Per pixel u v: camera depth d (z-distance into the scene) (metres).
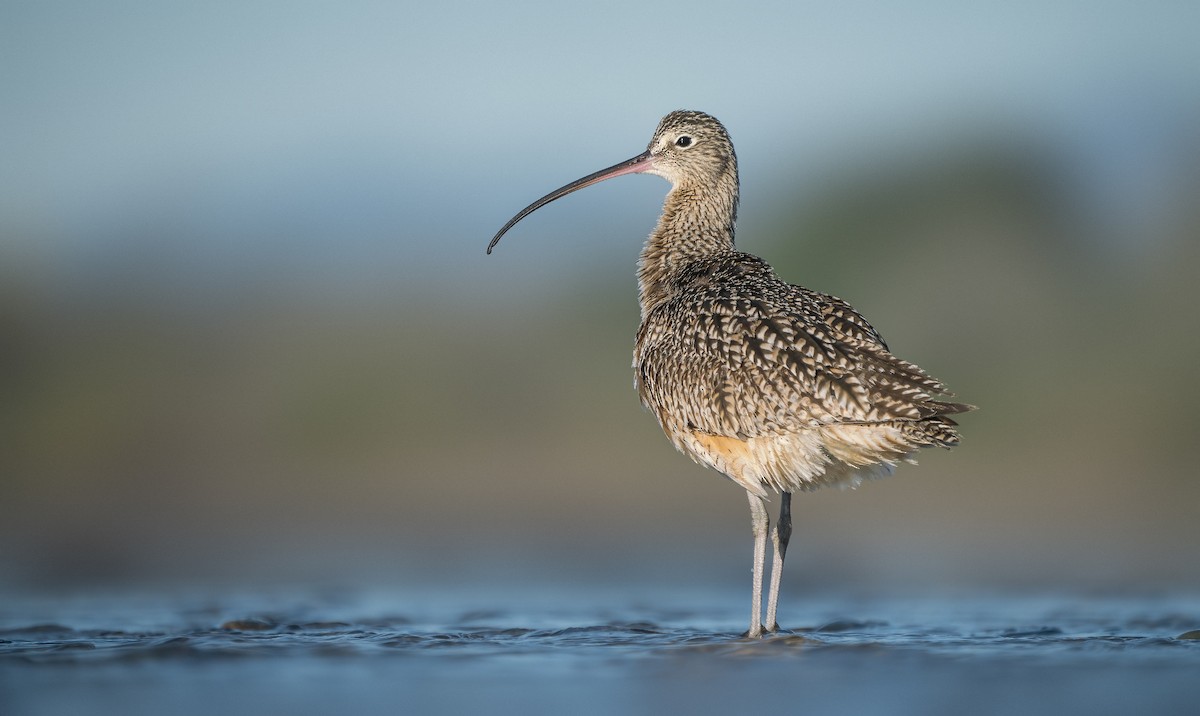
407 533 21.08
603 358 28.55
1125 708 7.74
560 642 9.97
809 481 10.38
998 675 8.63
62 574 16.88
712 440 10.55
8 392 28.86
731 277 11.24
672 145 12.44
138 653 9.53
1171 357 25.45
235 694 8.34
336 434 27.50
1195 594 13.67
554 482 25.27
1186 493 22.42
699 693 8.23
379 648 9.74
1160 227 28.27
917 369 9.82
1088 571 15.88
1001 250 27.92
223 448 27.44
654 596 14.05
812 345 9.98
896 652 9.41
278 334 30.16
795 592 14.47
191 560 18.16
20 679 8.77
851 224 29.53
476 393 28.09
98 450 27.45
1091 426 24.55
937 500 22.59
